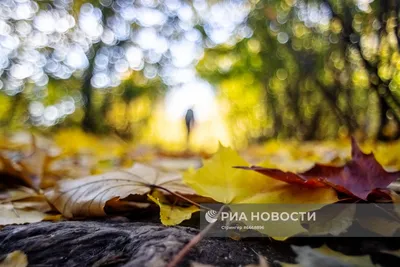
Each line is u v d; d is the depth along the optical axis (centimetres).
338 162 153
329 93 301
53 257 57
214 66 603
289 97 438
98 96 614
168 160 321
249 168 65
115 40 578
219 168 69
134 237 59
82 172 146
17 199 95
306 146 385
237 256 54
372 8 175
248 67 548
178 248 54
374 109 236
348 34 200
